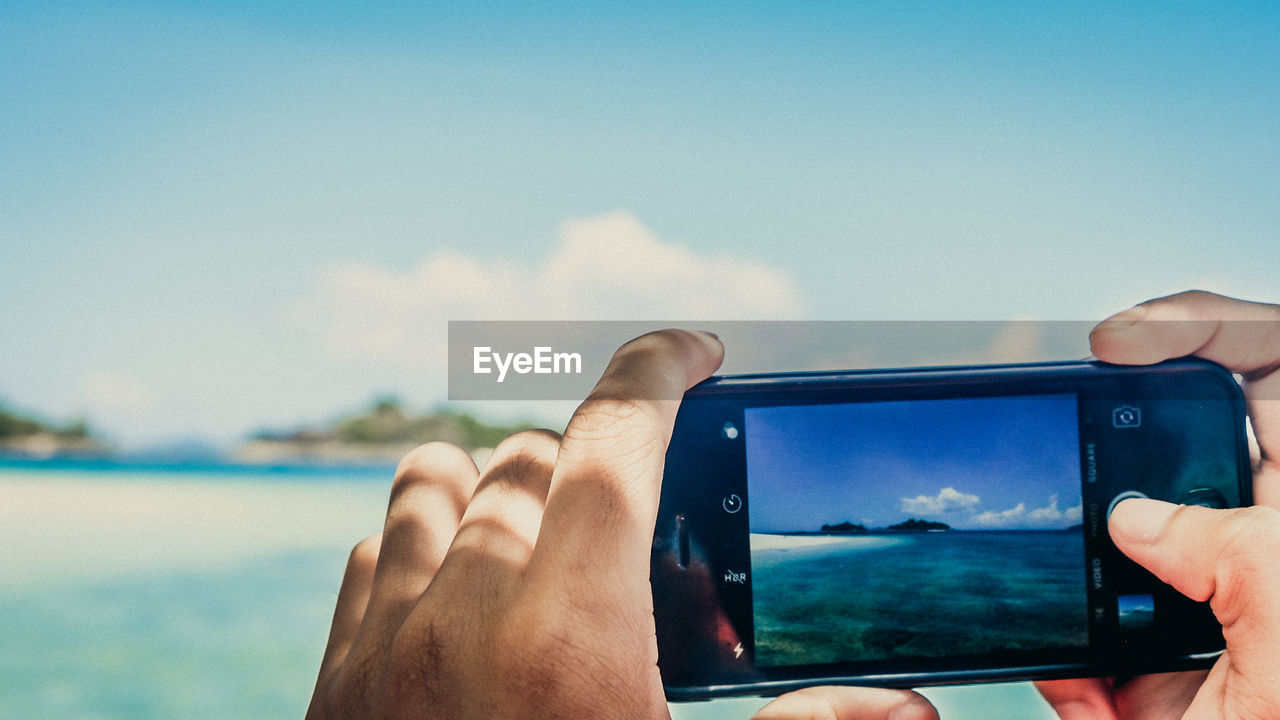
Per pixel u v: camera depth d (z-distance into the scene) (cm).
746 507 30
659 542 30
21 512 412
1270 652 25
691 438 30
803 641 30
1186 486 30
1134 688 30
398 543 26
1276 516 26
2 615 254
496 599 24
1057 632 30
